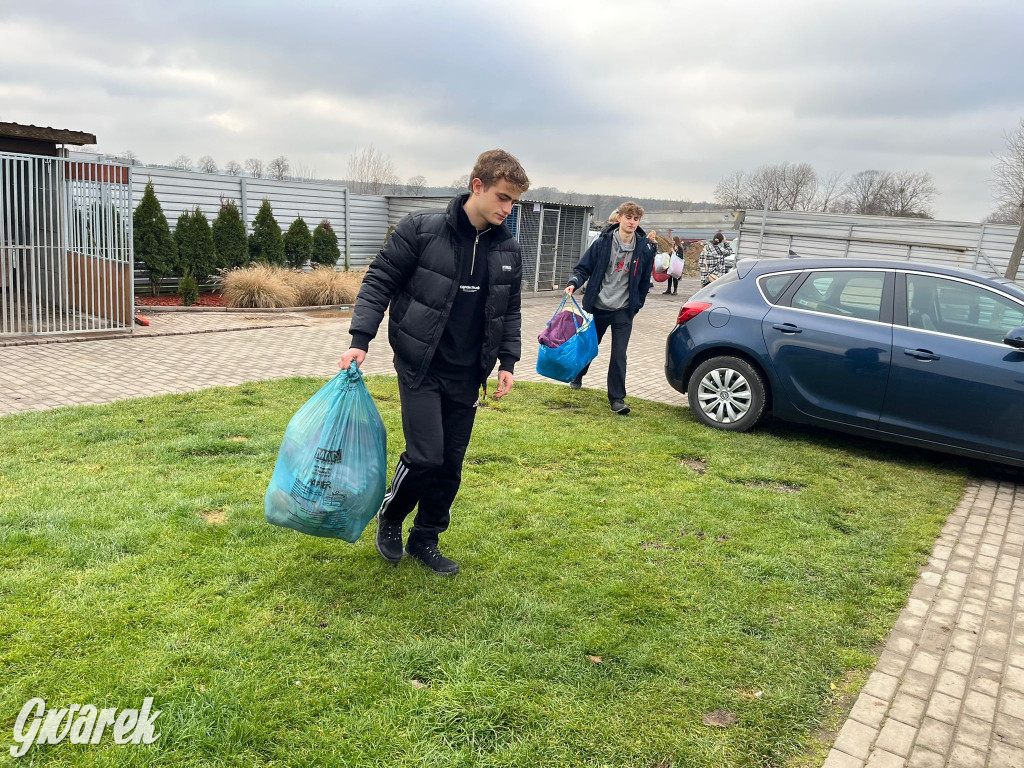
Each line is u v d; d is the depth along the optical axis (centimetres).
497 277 314
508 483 480
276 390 695
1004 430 538
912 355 567
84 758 216
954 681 293
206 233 1413
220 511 403
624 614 321
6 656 258
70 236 1031
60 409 590
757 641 307
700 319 672
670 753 237
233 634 282
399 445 533
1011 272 1933
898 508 483
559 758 231
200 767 217
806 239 2303
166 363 824
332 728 237
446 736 237
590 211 2042
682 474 521
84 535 355
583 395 774
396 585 330
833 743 251
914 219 2181
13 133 1011
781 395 625
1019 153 2620
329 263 1708
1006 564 408
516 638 294
